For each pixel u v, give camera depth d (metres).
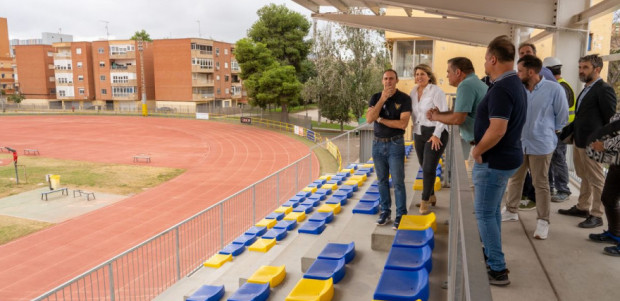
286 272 5.50
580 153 4.34
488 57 3.00
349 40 44.59
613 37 12.99
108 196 24.53
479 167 3.13
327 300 3.86
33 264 15.09
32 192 25.22
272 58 57.91
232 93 82.69
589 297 2.90
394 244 4.03
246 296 4.71
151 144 45.22
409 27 10.41
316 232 7.04
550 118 3.93
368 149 16.08
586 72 4.20
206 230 17.19
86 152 40.44
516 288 3.08
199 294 6.36
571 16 5.95
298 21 61.75
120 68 76.38
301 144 43.53
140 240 17.33
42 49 80.94
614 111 4.10
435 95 4.73
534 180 4.04
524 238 4.06
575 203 5.20
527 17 6.17
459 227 1.53
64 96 80.12
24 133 52.97
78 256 15.77
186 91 72.25
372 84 44.81
